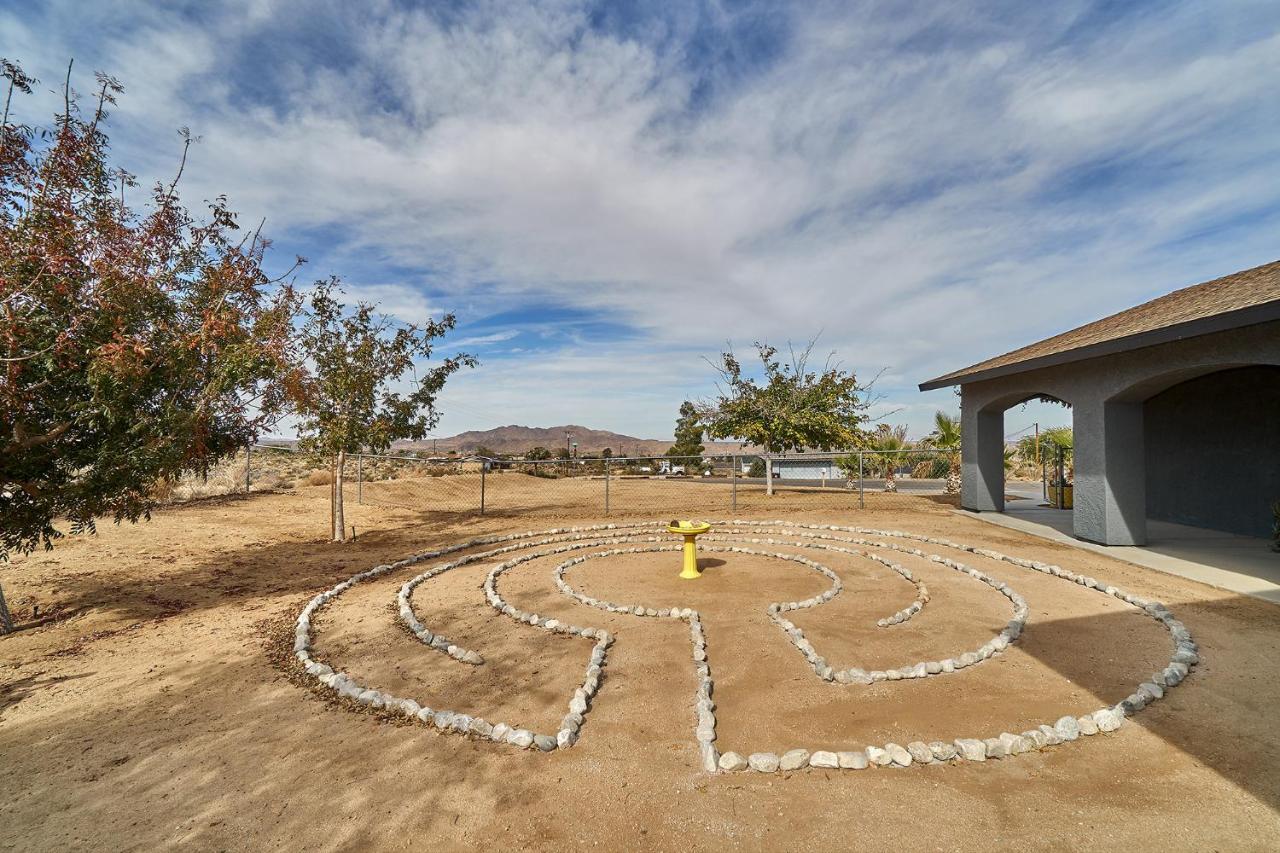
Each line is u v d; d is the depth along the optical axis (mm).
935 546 10875
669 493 22203
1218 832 3045
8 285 5637
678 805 3336
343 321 11117
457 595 7730
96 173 6609
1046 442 19172
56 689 4984
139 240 6668
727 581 8328
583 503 18891
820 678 5008
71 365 6176
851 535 12273
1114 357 10078
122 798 3463
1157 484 13516
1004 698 4605
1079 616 6586
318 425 11102
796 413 20094
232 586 8398
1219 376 11875
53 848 3045
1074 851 2932
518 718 4375
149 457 6461
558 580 8375
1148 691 4535
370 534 12859
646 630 6309
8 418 5883
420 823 3203
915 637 6000
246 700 4742
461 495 21266
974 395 15516
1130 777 3539
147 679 5176
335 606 7309
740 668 5254
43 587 8227
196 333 7070
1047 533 11930
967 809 3268
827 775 3602
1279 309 6180
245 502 17328
